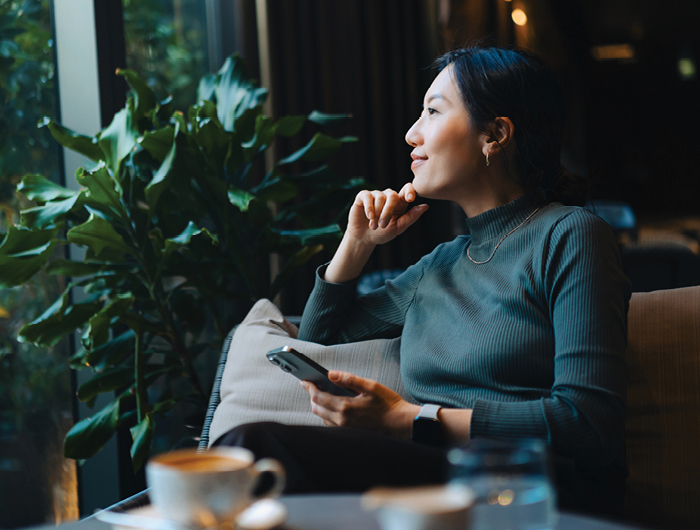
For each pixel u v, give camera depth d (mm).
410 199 1349
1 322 1926
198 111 1829
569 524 575
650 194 4812
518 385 1087
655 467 1261
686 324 1315
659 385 1296
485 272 1194
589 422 938
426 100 1282
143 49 2416
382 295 1424
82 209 1787
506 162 1229
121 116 1750
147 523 551
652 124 4875
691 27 4852
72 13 2059
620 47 4926
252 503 543
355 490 878
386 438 917
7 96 1959
